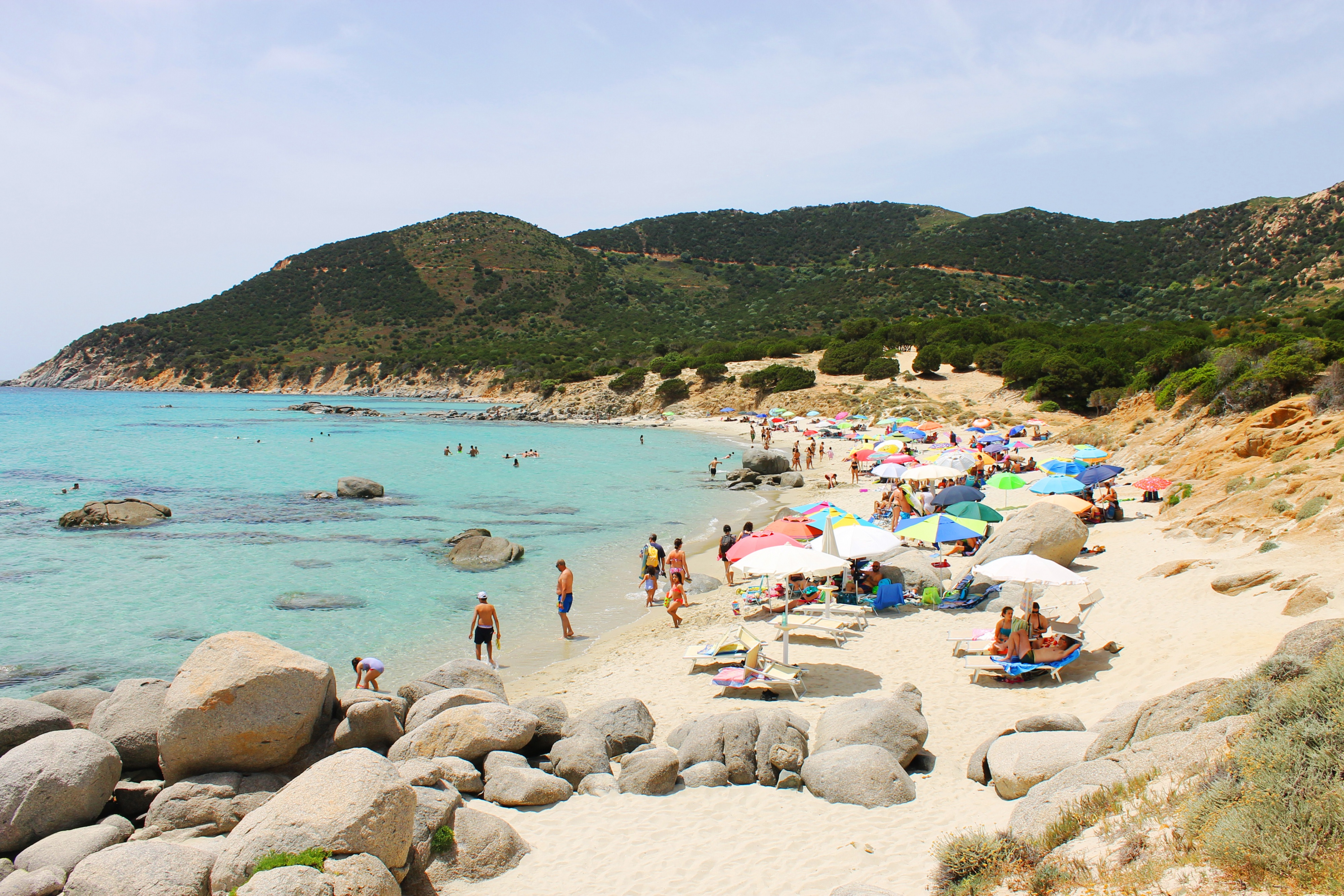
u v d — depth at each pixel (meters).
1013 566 11.72
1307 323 61.88
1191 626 11.88
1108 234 149.50
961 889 5.51
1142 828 5.09
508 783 8.12
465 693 9.64
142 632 15.36
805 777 8.30
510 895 6.46
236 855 5.97
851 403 75.00
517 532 26.52
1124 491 26.47
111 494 33.59
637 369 100.50
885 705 9.12
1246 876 4.17
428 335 153.12
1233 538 16.08
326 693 9.14
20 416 84.50
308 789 6.35
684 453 54.75
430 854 6.77
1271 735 5.08
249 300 171.38
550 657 14.37
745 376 88.19
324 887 5.50
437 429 75.31
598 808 7.99
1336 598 10.62
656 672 12.91
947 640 13.41
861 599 15.80
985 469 33.12
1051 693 10.61
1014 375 67.12
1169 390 37.66
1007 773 7.66
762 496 35.06
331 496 33.03
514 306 161.38
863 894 5.59
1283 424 23.27
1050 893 4.91
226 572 20.30
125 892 5.84
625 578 20.52
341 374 141.88
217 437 62.38
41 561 21.27
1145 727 6.98
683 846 7.16
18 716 8.63
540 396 108.25
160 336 161.50
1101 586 15.19
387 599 18.20
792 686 11.23
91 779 7.62
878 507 26.50
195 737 8.12
